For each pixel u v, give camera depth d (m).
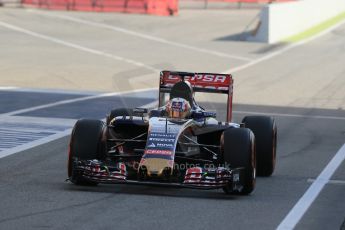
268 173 47.62
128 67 117.94
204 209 37.84
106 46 145.38
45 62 120.94
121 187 42.78
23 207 37.28
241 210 37.91
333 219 36.59
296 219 36.38
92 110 78.31
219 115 76.62
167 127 40.91
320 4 196.12
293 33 173.88
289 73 116.12
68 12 195.75
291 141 63.03
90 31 167.00
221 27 180.00
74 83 99.69
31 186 42.44
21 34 158.88
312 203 40.12
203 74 48.75
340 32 178.88
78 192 40.94
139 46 146.62
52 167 48.94
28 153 54.16
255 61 130.00
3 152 54.31
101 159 42.25
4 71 109.31
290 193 42.78
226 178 39.47
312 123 73.81
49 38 154.50
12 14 186.88
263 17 160.50
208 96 90.56
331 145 61.44
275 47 151.62
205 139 45.84
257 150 47.06
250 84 103.25
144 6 198.38
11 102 82.50
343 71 119.88
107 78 105.19
